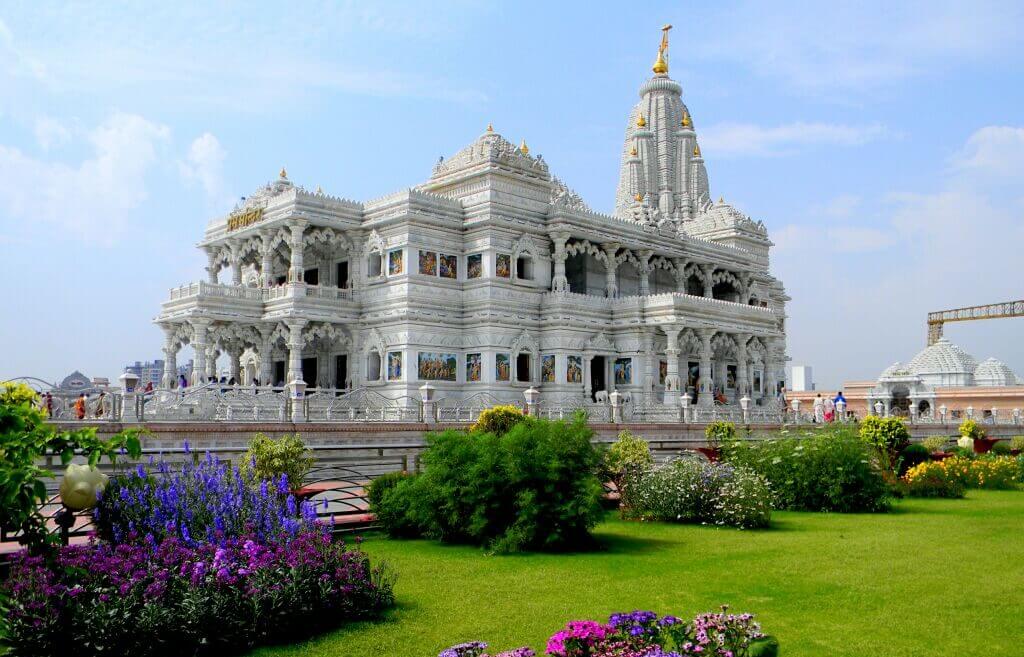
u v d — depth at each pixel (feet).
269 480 70.79
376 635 43.09
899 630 43.52
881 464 108.68
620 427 154.40
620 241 231.09
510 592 51.55
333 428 119.03
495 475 66.64
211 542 48.21
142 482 54.44
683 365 230.68
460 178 216.33
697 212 315.78
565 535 66.28
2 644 38.19
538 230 217.77
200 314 190.90
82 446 51.62
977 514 87.35
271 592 41.98
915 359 378.73
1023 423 266.36
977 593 50.96
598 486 66.64
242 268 225.56
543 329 215.31
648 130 325.42
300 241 201.67
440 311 205.77
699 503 80.69
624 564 60.18
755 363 252.62
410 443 123.85
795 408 220.84
